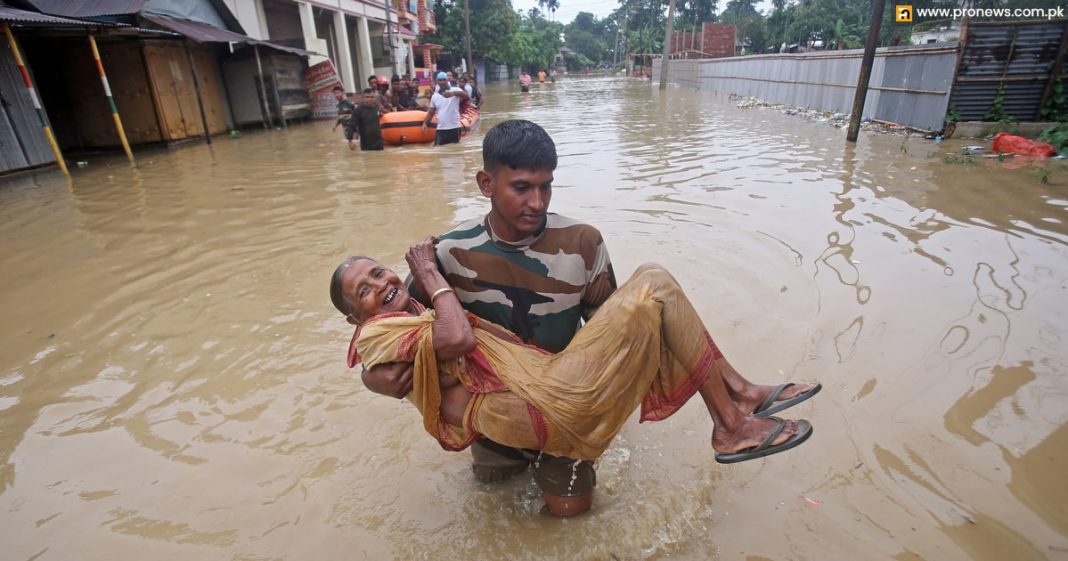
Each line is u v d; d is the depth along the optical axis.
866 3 39.78
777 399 2.31
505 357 2.23
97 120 14.41
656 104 23.48
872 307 4.24
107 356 4.16
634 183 8.46
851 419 3.10
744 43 48.72
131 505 2.79
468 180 9.35
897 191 7.21
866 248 5.35
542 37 80.69
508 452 2.62
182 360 4.06
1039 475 2.66
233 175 10.53
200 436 3.26
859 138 11.70
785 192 7.48
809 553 2.33
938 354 3.62
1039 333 3.76
